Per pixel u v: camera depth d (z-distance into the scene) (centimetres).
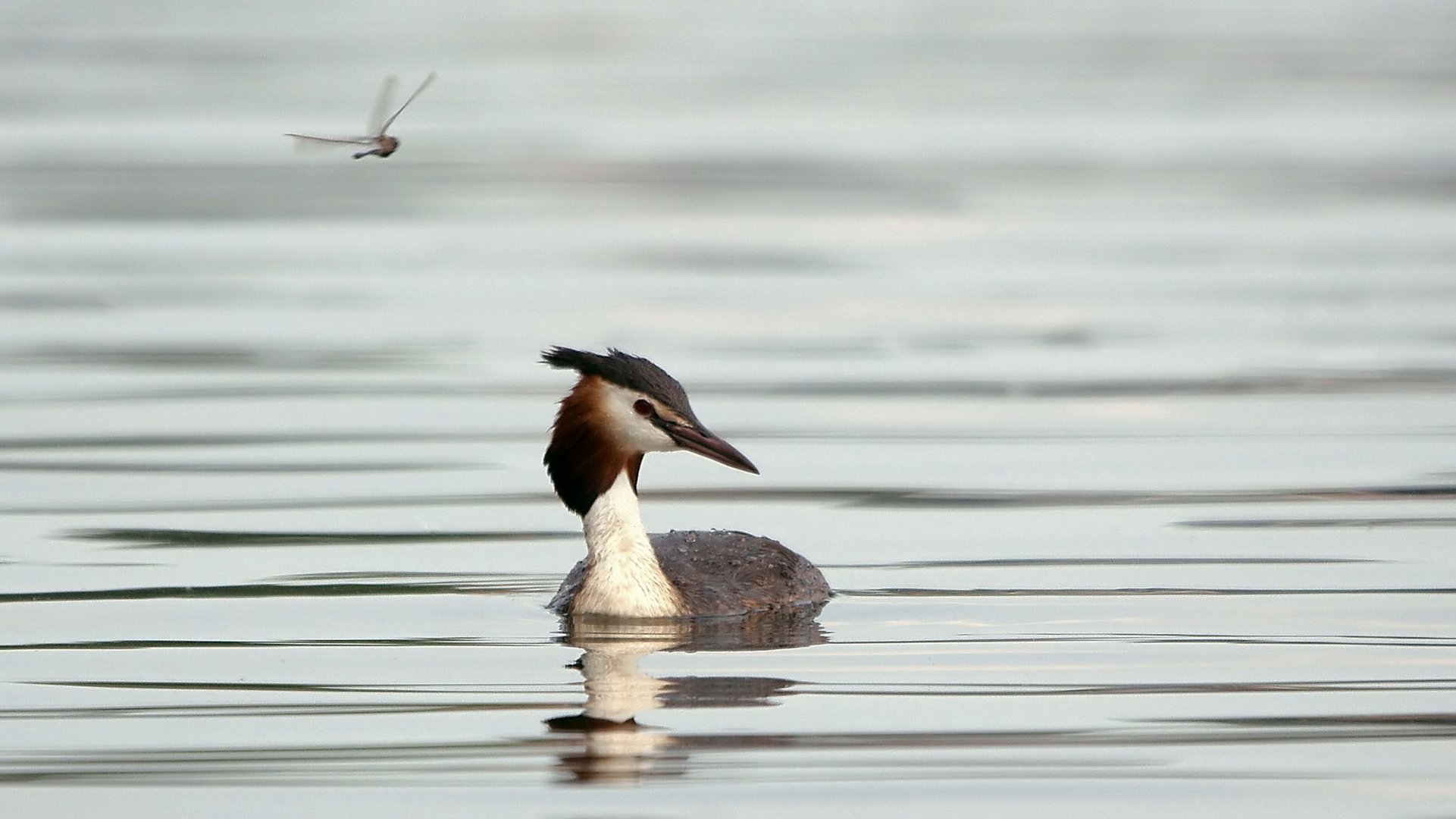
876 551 1455
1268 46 5062
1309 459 1705
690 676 1127
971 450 1766
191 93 4200
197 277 2591
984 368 2089
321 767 965
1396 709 1045
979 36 5341
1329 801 917
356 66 4612
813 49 5097
